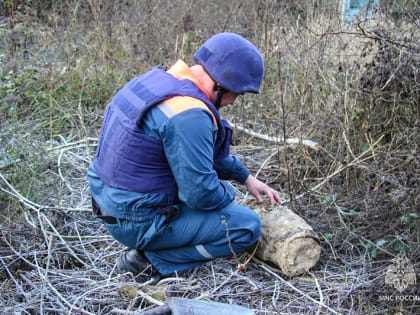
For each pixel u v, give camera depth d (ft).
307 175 11.76
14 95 15.56
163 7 19.20
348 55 12.71
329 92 12.96
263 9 16.56
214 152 8.78
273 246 8.82
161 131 7.85
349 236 9.73
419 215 9.25
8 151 12.57
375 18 12.79
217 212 8.60
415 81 11.09
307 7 15.31
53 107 15.03
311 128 12.53
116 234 8.69
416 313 8.12
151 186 8.25
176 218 8.58
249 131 13.61
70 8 20.13
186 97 7.95
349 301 8.35
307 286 8.66
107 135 8.49
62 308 8.08
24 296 8.50
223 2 18.47
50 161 12.52
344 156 11.87
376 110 11.99
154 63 17.38
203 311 7.63
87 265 9.21
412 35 11.60
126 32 18.31
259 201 9.43
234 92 8.26
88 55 17.71
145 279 8.88
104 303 8.26
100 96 16.15
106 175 8.48
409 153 10.81
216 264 9.18
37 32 18.76
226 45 8.14
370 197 10.51
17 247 9.72
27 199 10.85
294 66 14.21
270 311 7.99
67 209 10.56
